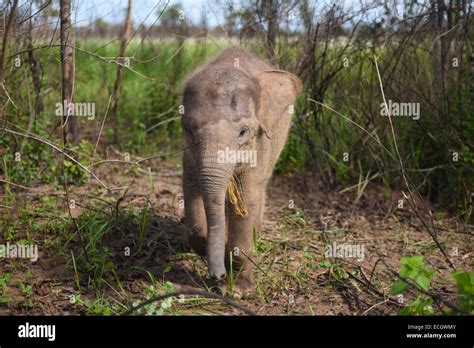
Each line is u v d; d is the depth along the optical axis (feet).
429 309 8.14
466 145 12.87
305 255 10.57
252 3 15.48
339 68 13.89
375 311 8.90
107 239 10.75
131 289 9.14
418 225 12.54
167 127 18.08
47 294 8.87
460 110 12.96
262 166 9.16
